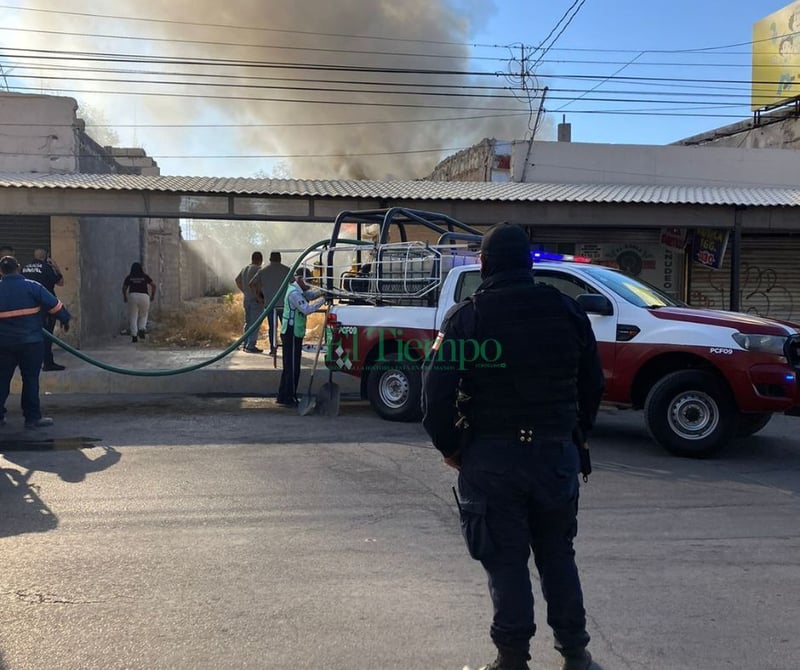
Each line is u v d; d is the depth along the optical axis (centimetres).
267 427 856
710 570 450
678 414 727
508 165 1803
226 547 478
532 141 1777
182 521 527
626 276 831
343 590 415
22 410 905
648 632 372
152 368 1152
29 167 1484
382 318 886
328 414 927
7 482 622
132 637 360
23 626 370
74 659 340
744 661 345
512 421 299
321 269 971
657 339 732
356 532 508
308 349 980
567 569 315
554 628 316
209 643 355
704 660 346
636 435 845
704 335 712
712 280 1616
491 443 302
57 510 549
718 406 715
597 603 404
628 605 402
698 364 734
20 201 1208
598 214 1307
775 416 973
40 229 1425
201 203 1249
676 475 666
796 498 599
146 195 1234
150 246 2253
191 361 1254
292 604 397
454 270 843
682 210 1312
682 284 1623
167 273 2531
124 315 1848
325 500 579
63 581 423
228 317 1947
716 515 554
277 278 1305
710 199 1327
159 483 621
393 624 376
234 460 700
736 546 491
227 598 404
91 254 1534
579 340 315
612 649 355
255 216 1263
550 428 302
